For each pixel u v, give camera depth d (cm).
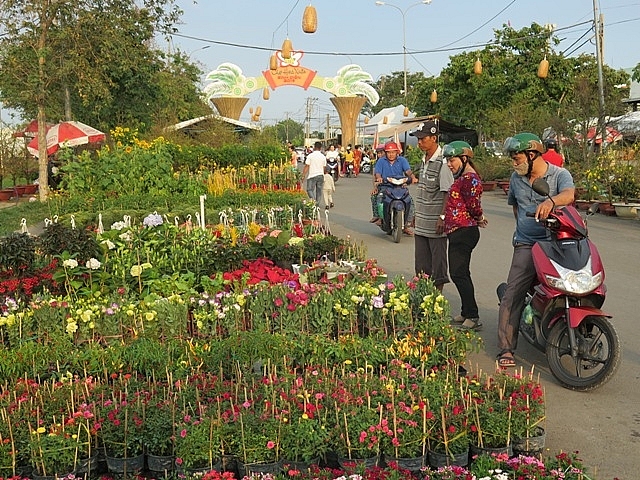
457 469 429
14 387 546
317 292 711
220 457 467
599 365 682
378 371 632
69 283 807
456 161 783
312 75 4903
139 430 484
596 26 2412
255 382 552
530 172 668
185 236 968
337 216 1992
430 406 506
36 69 2306
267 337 621
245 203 1853
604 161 2008
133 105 3003
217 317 688
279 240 1003
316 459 472
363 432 466
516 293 681
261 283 759
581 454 508
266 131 3959
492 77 3512
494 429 483
